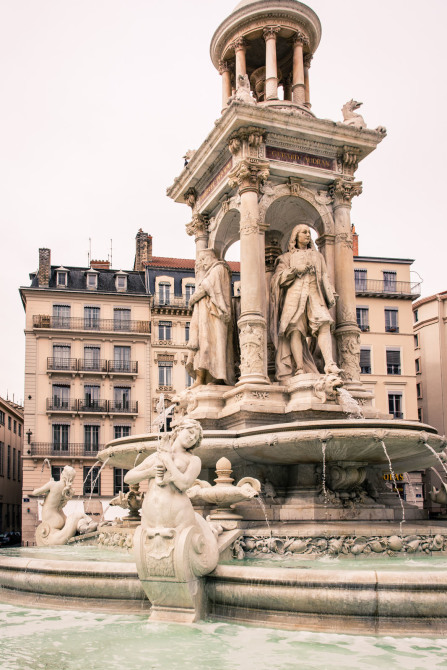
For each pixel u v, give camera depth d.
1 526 50.28
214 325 11.20
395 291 43.09
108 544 9.41
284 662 4.48
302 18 12.60
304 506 8.60
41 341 42.12
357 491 9.12
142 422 42.47
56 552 8.71
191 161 12.51
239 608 5.77
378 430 8.13
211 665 4.43
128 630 5.41
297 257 10.62
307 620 5.42
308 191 11.45
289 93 14.47
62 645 4.95
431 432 8.85
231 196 11.70
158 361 43.53
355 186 11.66
